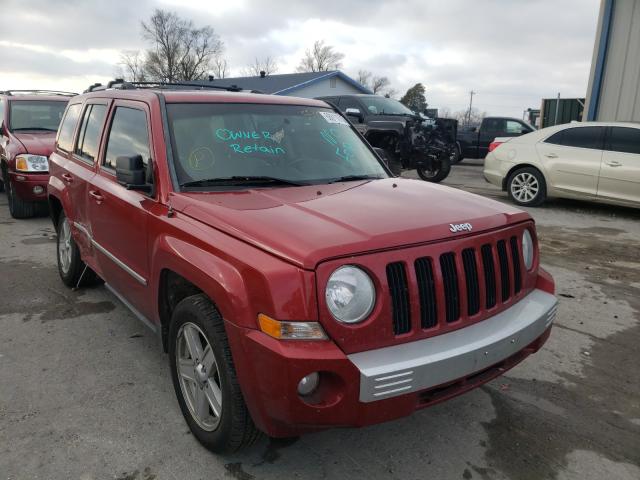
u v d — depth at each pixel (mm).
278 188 3209
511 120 17984
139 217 3238
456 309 2555
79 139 4715
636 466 2807
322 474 2693
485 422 3170
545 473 2738
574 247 7262
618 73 11930
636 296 5363
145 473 2666
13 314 4621
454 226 2582
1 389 3410
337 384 2230
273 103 3891
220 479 2639
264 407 2293
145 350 3982
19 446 2844
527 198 10070
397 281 2359
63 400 3299
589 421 3203
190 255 2639
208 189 3115
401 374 2230
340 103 14016
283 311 2182
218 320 2537
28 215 8438
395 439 2996
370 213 2654
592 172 9180
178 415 3158
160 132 3271
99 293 5137
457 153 18219
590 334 4449
